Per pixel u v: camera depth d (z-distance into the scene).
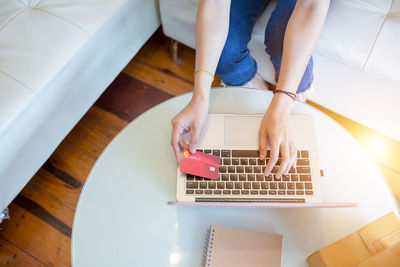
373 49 0.99
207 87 0.86
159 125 0.92
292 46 0.83
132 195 0.84
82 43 1.03
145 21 1.32
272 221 0.83
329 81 1.15
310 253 0.80
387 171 1.29
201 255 0.80
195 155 0.82
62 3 1.05
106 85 1.31
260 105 0.95
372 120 1.21
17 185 1.11
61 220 1.25
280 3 0.99
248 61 1.13
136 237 0.81
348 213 0.83
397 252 0.64
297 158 0.84
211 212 0.83
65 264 1.19
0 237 1.23
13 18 1.03
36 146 1.09
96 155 1.36
